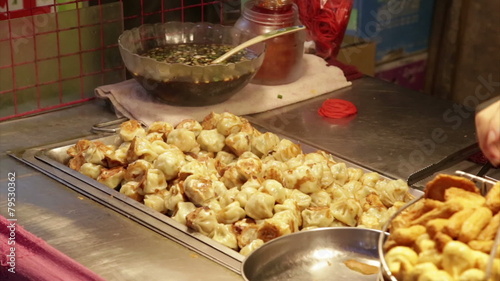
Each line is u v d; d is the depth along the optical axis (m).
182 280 0.94
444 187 0.83
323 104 1.45
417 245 0.77
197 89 1.34
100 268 0.96
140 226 1.06
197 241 1.01
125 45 1.41
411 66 2.22
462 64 2.21
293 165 1.17
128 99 1.41
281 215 1.02
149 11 1.56
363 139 1.35
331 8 1.58
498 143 0.98
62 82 1.45
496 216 0.76
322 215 1.05
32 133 1.34
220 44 1.50
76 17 1.43
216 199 1.08
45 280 0.95
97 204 1.11
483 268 0.72
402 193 1.10
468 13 2.15
